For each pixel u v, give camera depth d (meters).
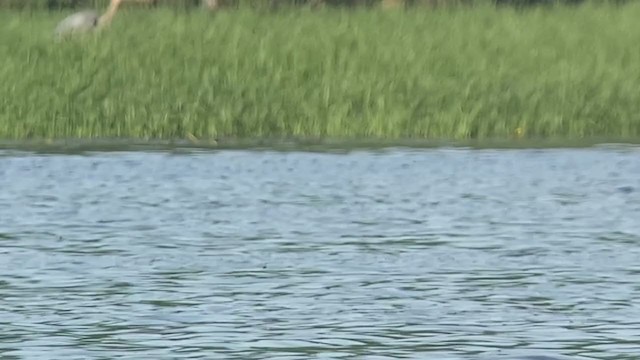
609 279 52.72
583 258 56.78
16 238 61.38
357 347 43.28
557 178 79.88
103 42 107.38
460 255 57.56
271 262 56.12
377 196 73.38
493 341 43.94
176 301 49.47
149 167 84.19
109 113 101.25
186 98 102.38
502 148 94.00
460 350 42.94
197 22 117.62
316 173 81.94
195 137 100.81
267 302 49.22
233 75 104.38
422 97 103.00
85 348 43.31
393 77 104.94
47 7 158.25
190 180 79.00
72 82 101.88
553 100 103.88
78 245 59.75
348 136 101.50
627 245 59.47
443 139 100.00
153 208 69.44
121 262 56.16
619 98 104.81
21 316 47.31
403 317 47.03
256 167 84.44
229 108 102.00
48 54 104.56
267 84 103.88
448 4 149.12
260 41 109.44
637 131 103.38
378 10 133.50
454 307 48.44
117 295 50.34
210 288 51.47
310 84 104.19
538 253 57.91
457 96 103.44
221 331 45.25
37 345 43.69
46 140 98.75
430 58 108.50
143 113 101.38
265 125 102.00
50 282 52.56
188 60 106.12
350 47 110.00
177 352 42.84
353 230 63.38
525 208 69.50
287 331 45.22
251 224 64.94
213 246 59.59
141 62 105.12
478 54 110.12
